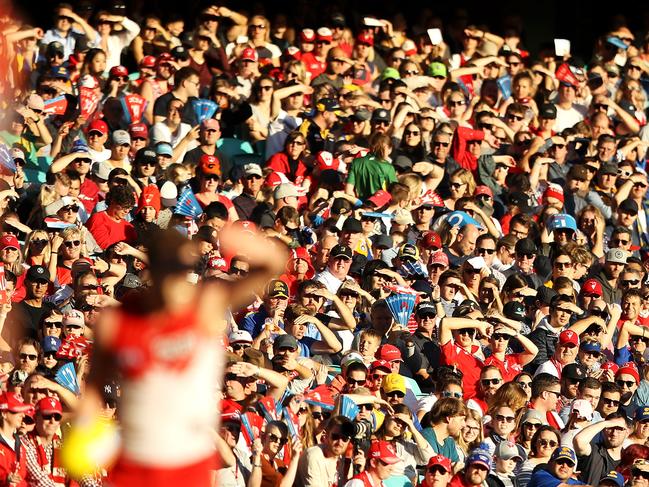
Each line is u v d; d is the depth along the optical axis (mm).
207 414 23281
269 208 59781
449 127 68438
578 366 54219
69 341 47594
